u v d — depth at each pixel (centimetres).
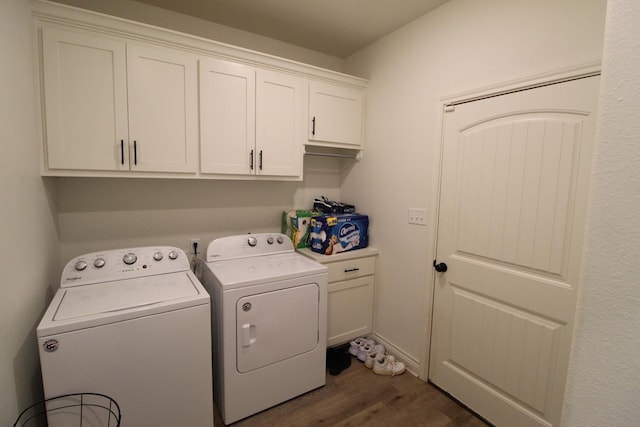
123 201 206
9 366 114
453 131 192
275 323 184
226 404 173
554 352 150
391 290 243
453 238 195
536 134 153
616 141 42
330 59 284
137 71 171
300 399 197
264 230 263
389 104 240
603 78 43
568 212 144
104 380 134
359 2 198
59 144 157
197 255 234
